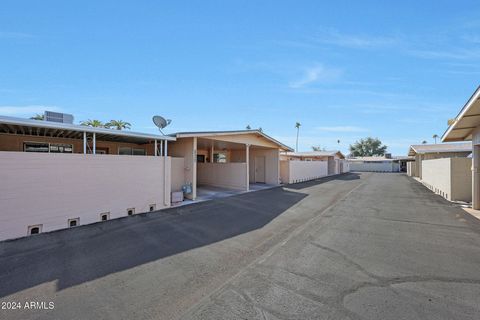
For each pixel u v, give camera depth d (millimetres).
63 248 5129
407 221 7438
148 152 13656
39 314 2902
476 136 9016
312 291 3400
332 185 18656
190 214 8430
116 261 4465
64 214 6730
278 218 7859
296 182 21125
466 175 11180
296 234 6129
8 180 5789
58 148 10633
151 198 9055
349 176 31094
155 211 8914
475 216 8086
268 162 19219
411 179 25500
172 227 6785
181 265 4297
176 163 11812
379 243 5434
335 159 36719
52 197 6516
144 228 6680
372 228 6660
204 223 7227
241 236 5980
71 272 4020
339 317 2812
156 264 4340
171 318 2826
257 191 14641
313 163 26266
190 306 3061
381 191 14961
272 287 3518
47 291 3426
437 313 2893
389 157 52688
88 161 7305
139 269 4137
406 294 3314
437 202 10891
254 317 2820
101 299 3225
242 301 3162
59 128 6969
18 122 6094
